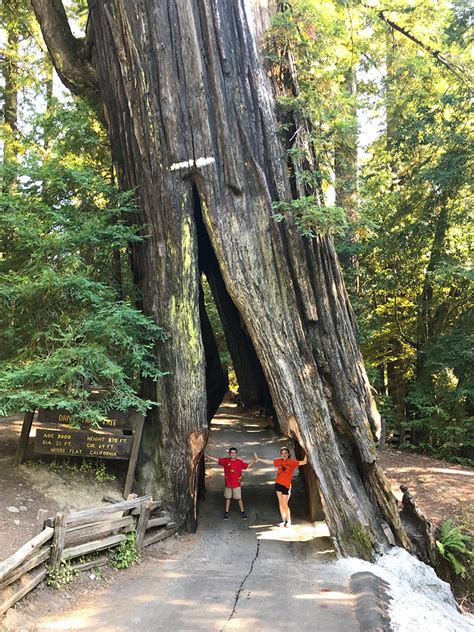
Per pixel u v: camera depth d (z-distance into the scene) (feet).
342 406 28.12
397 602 18.94
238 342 48.44
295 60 30.83
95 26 31.68
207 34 28.89
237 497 30.35
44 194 29.50
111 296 27.02
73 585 17.76
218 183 28.25
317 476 25.77
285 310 28.09
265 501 33.40
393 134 53.42
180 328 27.96
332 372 28.48
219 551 24.79
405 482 39.19
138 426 25.90
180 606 17.13
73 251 27.20
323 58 31.04
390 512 27.14
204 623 15.75
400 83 52.29
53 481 24.77
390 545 26.13
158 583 19.47
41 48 55.42
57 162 29.96
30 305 26.07
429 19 49.60
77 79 35.29
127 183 30.66
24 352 25.54
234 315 46.39
